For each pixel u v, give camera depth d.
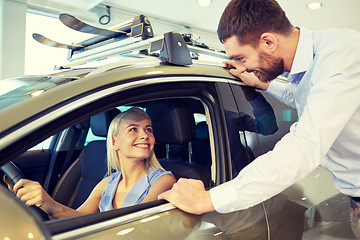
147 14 6.65
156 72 1.12
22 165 1.81
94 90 0.95
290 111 1.56
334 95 0.96
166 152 1.65
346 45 1.01
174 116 1.23
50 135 0.85
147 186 1.28
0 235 0.50
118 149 1.35
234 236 1.07
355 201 1.22
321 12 6.62
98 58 1.65
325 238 1.35
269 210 1.21
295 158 0.95
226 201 1.00
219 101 1.28
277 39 1.11
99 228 0.88
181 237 0.96
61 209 1.33
